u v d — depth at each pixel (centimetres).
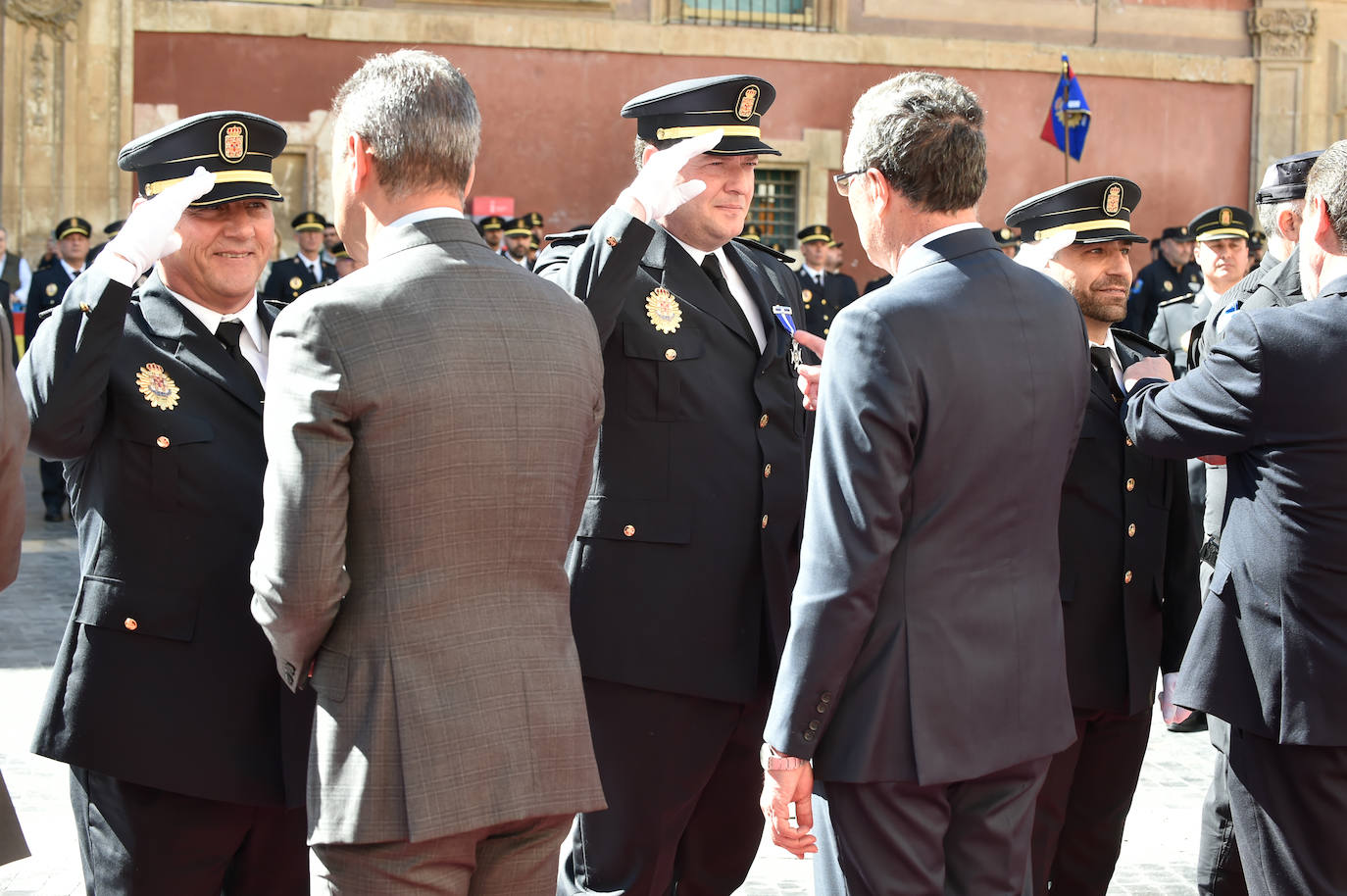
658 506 345
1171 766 562
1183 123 1789
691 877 377
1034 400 271
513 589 246
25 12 1480
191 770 298
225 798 301
